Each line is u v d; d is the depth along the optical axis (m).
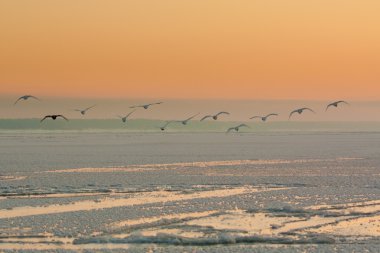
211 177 57.00
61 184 51.56
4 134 199.00
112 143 125.06
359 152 91.31
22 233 32.94
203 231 33.81
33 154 86.25
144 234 32.97
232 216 37.72
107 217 36.97
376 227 34.81
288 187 50.66
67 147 107.06
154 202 42.44
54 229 33.81
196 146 111.88
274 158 79.50
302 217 37.53
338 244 30.80
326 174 59.53
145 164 70.50
